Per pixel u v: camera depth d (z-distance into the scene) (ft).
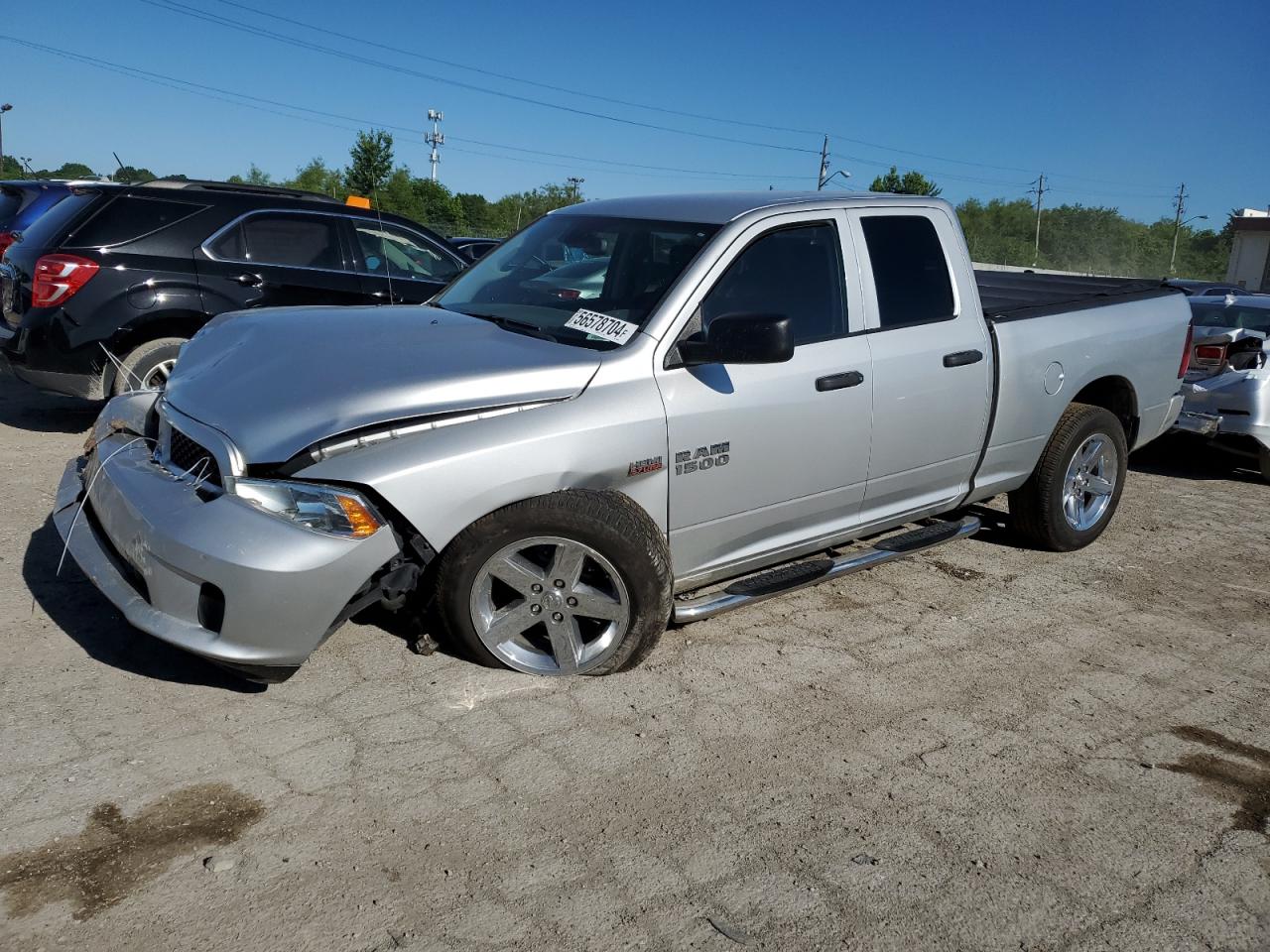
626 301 13.16
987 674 13.56
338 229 24.59
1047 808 10.50
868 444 14.48
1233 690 13.50
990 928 8.68
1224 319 29.84
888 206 15.30
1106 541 19.77
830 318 14.16
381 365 11.62
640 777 10.56
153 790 9.77
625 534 11.66
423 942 8.07
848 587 16.47
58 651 12.38
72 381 21.61
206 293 22.40
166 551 10.40
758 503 13.50
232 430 10.84
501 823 9.66
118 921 8.09
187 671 12.10
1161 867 9.64
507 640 12.25
